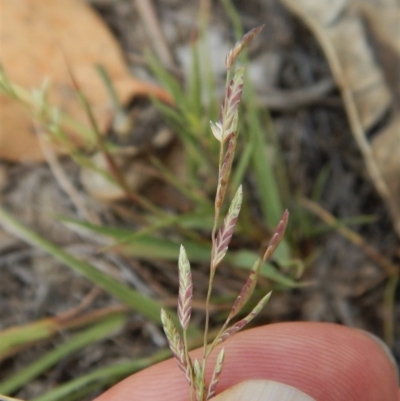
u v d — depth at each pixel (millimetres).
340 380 112
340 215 149
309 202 144
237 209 74
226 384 112
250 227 133
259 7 169
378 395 114
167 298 139
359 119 141
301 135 156
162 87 154
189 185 141
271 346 114
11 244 144
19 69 138
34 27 142
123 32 165
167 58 162
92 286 142
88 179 145
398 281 144
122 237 118
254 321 137
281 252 120
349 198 150
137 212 145
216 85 158
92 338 125
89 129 142
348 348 115
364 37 143
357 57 143
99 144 117
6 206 147
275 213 126
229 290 138
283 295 139
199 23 167
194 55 119
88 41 147
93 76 144
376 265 143
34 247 144
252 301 131
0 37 138
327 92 159
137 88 146
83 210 145
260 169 125
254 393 91
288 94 158
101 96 143
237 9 169
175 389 110
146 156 143
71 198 148
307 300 140
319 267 143
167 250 125
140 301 118
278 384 91
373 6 144
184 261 76
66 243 145
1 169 149
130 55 162
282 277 112
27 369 120
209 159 128
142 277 141
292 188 151
